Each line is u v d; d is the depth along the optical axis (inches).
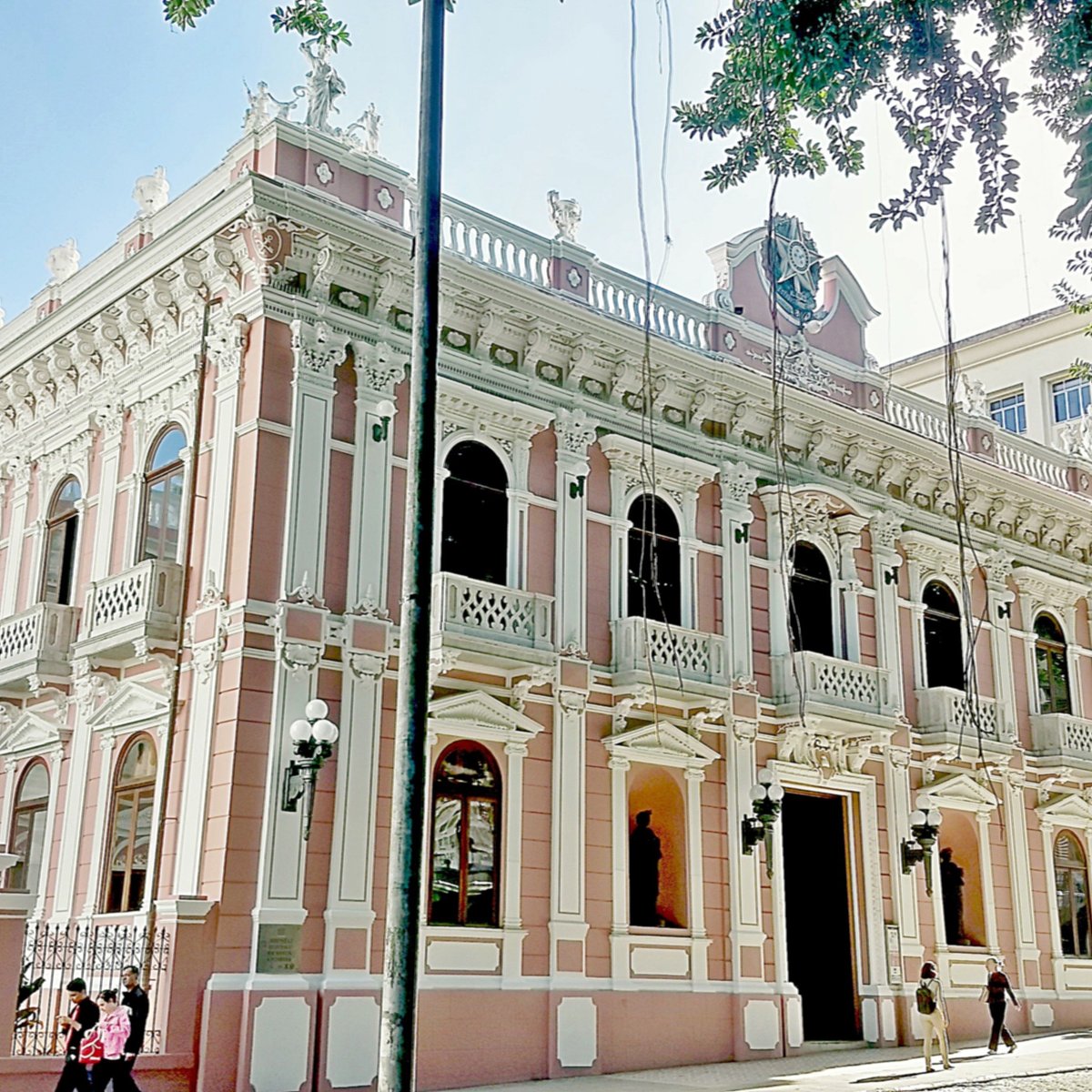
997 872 932.0
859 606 888.9
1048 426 1325.0
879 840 856.3
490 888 675.4
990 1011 826.8
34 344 816.9
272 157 677.9
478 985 650.2
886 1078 644.1
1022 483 1013.8
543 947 682.8
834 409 880.3
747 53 410.0
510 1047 651.5
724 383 826.2
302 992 588.7
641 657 741.3
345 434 673.0
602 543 768.3
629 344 781.3
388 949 318.7
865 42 390.6
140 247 775.1
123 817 674.8
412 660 338.6
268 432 648.4
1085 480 1120.8
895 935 842.8
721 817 780.0
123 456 751.1
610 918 713.0
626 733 738.8
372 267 689.6
